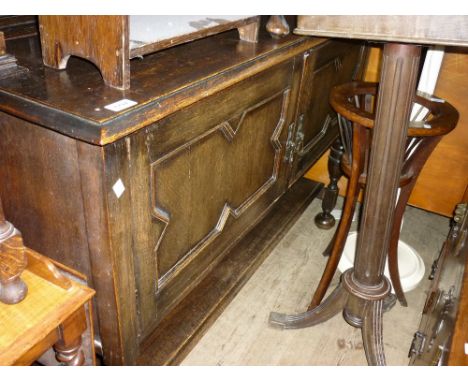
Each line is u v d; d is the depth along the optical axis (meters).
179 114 0.78
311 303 1.48
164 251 0.90
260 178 1.24
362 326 1.27
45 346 0.76
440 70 1.70
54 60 0.80
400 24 0.70
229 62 0.92
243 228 1.23
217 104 0.89
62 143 0.70
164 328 1.12
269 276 1.68
